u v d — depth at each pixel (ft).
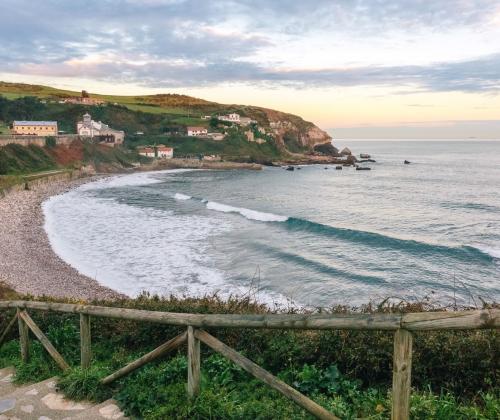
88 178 353.10
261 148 572.10
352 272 98.68
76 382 18.97
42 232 142.31
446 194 255.91
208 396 15.35
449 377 16.79
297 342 20.30
